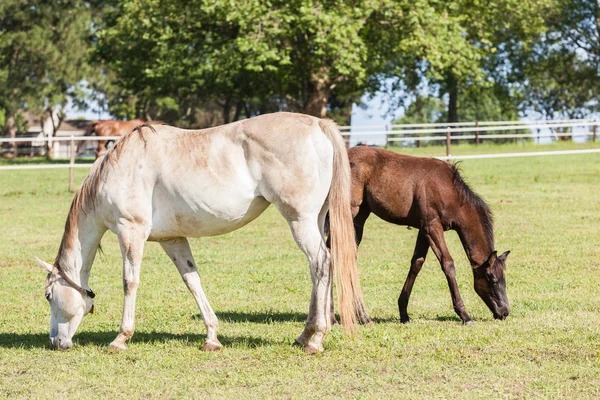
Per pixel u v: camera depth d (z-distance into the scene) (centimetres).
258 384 607
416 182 829
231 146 681
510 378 607
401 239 1426
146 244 1428
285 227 1609
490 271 820
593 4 4809
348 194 677
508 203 1831
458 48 3005
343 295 662
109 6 5544
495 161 2858
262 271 1151
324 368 646
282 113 690
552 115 7469
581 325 773
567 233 1414
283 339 750
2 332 823
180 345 736
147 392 593
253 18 2742
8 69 5569
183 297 991
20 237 1512
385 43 3194
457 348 700
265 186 671
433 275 1101
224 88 3838
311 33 3030
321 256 670
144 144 699
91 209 720
